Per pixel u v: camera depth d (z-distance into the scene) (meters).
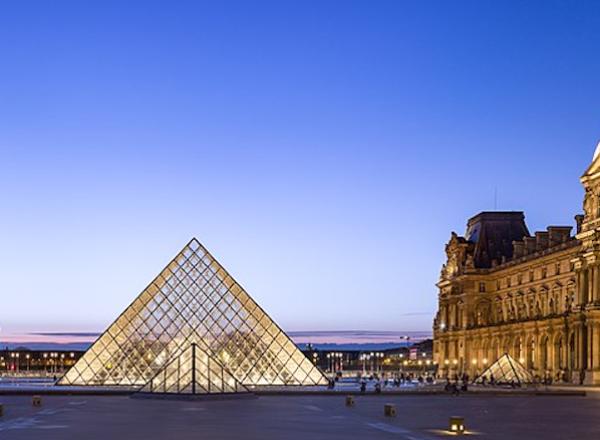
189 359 96.06
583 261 149.00
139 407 79.31
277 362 118.88
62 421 62.81
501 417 69.75
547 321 166.12
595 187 147.38
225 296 123.06
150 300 121.94
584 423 63.75
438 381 187.25
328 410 76.19
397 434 53.75
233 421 62.59
